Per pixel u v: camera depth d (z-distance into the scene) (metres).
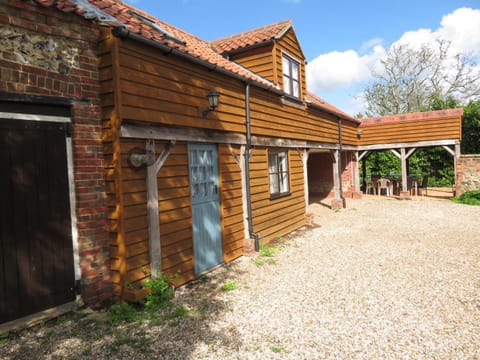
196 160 6.18
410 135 16.16
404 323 4.09
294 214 10.09
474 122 20.52
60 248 4.18
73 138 4.27
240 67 8.95
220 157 6.76
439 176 21.89
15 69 3.67
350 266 6.45
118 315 4.18
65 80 4.15
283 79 9.59
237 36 10.28
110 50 4.43
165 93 5.23
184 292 5.25
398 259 6.79
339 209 13.76
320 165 18.39
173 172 5.48
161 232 5.16
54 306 4.12
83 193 4.34
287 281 5.71
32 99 3.81
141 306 4.55
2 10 3.55
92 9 4.92
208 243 6.38
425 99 32.81
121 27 4.30
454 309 4.44
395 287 5.28
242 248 7.43
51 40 4.02
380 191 18.91
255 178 8.03
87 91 4.39
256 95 8.09
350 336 3.81
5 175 3.71
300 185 10.69
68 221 4.27
